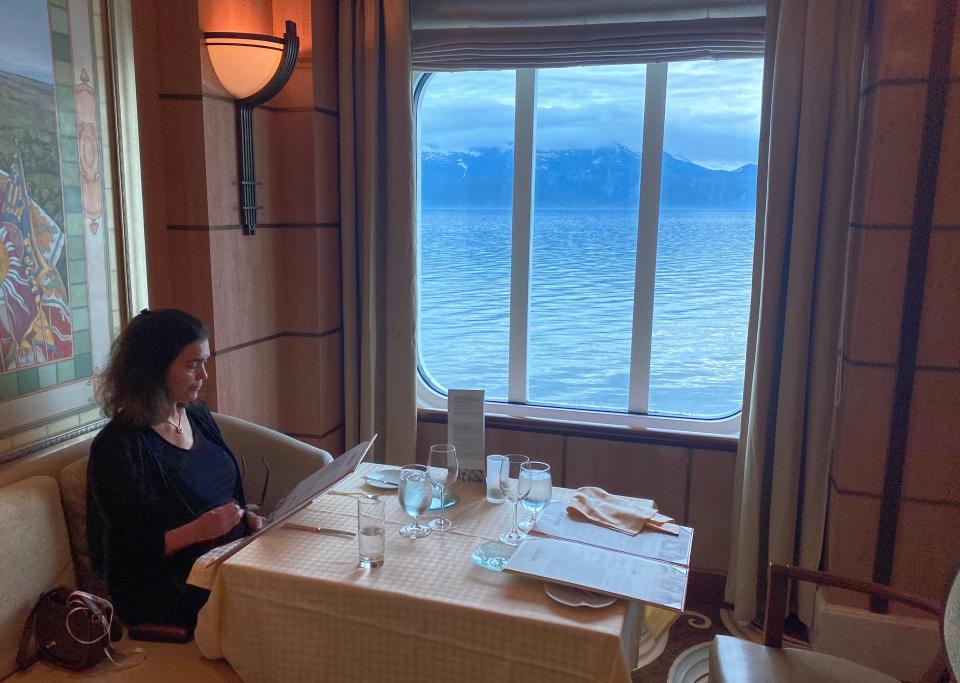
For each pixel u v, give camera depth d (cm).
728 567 308
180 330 202
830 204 261
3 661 181
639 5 287
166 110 257
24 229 223
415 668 160
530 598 157
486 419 332
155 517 196
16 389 223
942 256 237
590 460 322
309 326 314
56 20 232
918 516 253
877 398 250
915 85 232
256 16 282
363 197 311
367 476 226
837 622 264
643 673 257
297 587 165
